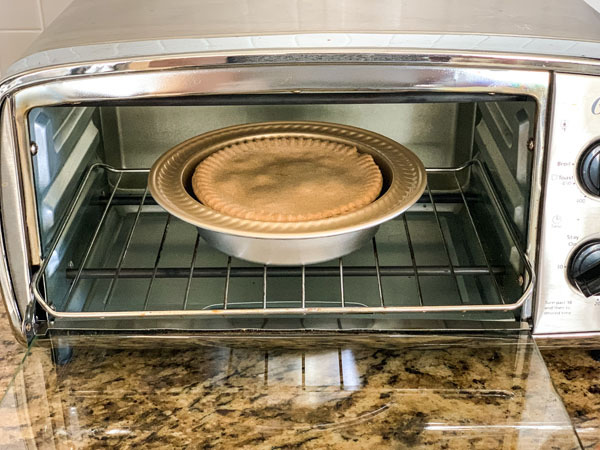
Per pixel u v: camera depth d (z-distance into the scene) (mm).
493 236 696
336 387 597
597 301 612
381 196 663
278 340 622
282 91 570
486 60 553
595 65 545
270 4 669
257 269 701
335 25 601
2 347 682
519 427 545
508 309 595
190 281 668
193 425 559
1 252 587
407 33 582
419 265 715
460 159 816
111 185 815
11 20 956
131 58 554
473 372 607
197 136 764
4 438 538
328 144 757
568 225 594
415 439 540
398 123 824
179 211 620
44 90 558
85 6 729
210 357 634
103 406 575
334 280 713
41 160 598
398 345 625
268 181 688
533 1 700
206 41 572
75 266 692
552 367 656
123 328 622
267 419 564
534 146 576
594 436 579
